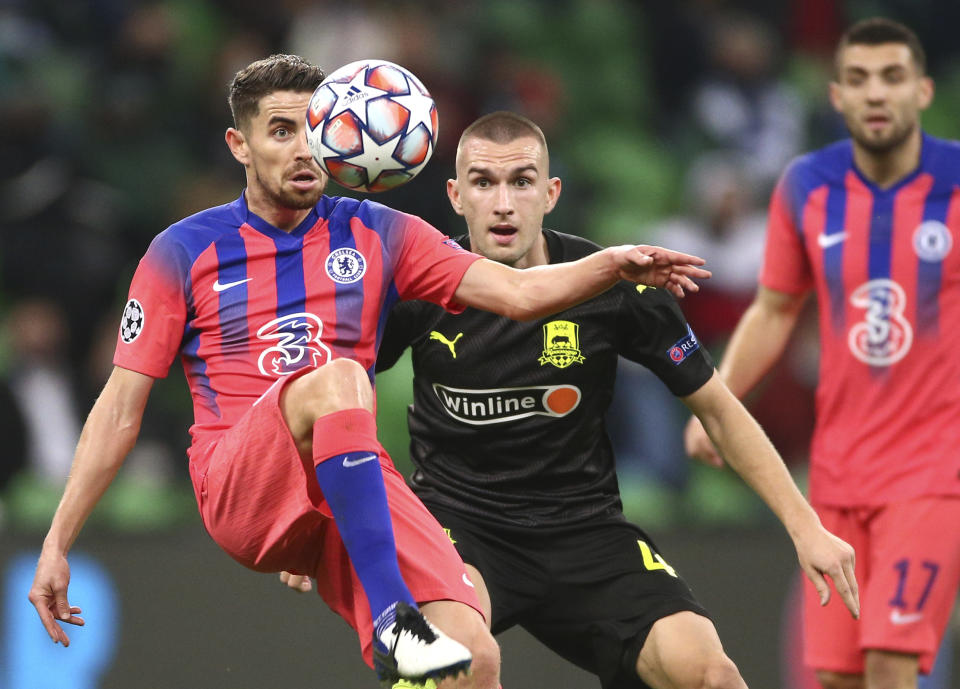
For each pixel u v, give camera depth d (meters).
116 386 14.82
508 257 16.39
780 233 20.77
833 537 15.31
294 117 14.66
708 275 13.24
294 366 14.57
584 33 42.03
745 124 39.06
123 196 33.38
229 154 34.78
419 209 31.39
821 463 20.23
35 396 28.23
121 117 34.09
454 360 16.50
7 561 23.34
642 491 28.47
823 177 20.45
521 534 16.55
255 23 37.50
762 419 30.42
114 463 14.75
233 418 14.52
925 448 19.47
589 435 16.81
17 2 37.25
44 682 23.36
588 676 25.11
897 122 19.66
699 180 35.66
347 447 13.27
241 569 24.38
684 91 41.62
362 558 13.10
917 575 19.12
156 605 24.00
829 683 20.27
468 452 16.70
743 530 25.45
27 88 34.50
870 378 19.83
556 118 38.19
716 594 25.22
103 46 37.72
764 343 20.97
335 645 24.53
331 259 14.88
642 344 16.47
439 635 12.52
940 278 19.62
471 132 16.56
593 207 37.22
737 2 43.19
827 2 43.84
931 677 25.41
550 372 16.39
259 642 24.30
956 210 19.69
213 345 14.74
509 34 41.00
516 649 25.09
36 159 31.53
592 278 13.67
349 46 36.44
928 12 45.59
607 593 16.38
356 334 14.76
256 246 14.91
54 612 14.50
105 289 31.45
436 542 14.45
